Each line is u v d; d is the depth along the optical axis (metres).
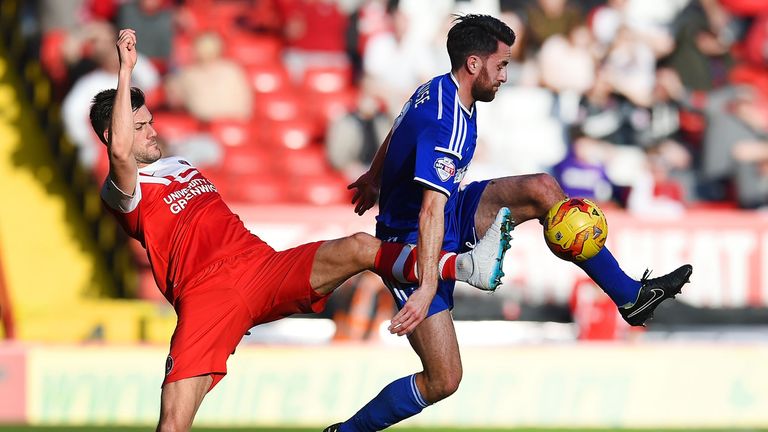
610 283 21.30
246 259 20.67
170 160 21.59
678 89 45.59
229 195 43.44
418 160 19.72
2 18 47.97
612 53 45.59
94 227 42.25
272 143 46.38
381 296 36.12
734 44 52.31
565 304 38.44
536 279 38.25
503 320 38.69
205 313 20.23
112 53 43.50
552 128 43.91
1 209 42.59
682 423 33.72
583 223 20.56
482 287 19.48
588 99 43.62
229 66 45.78
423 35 46.97
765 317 39.28
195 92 45.28
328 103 48.66
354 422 21.52
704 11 49.22
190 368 19.91
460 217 21.61
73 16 46.19
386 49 45.91
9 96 45.72
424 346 20.59
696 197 43.88
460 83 20.27
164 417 19.78
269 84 48.81
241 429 32.06
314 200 43.66
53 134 44.56
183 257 20.77
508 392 33.28
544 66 45.12
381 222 21.25
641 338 38.62
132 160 20.20
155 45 46.06
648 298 21.34
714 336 39.00
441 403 33.03
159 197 20.98
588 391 33.50
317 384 32.84
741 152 43.59
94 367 32.66
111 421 32.53
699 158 44.38
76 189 42.94
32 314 40.31
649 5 49.47
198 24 50.34
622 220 38.75
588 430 32.91
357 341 35.44
